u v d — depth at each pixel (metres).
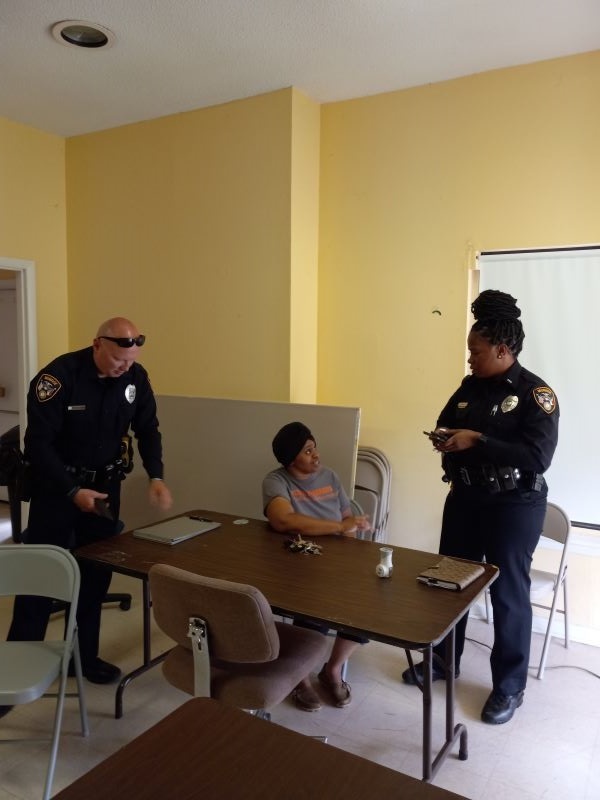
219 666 1.86
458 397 2.57
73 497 2.30
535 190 3.01
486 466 2.37
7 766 2.09
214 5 2.54
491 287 3.14
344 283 3.52
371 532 3.24
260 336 3.51
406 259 3.34
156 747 1.04
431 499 3.34
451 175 3.20
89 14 2.61
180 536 2.31
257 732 1.08
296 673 1.84
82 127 3.95
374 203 3.41
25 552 2.04
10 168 3.84
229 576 1.97
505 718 2.38
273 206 3.40
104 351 2.36
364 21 2.64
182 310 3.79
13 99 3.51
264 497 2.49
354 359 3.52
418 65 3.04
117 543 2.28
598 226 2.88
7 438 4.28
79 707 2.31
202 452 3.53
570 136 2.92
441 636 1.58
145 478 3.78
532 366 3.07
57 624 3.11
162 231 3.82
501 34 2.74
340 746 2.22
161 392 3.93
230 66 3.08
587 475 3.00
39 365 4.09
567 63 2.91
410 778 0.97
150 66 3.08
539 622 3.12
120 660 2.77
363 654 2.87
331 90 3.33
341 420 3.14
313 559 2.13
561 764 2.15
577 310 2.96
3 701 1.79
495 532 2.38
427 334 3.31
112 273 4.05
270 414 3.34
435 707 2.47
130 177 3.91
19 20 2.66
